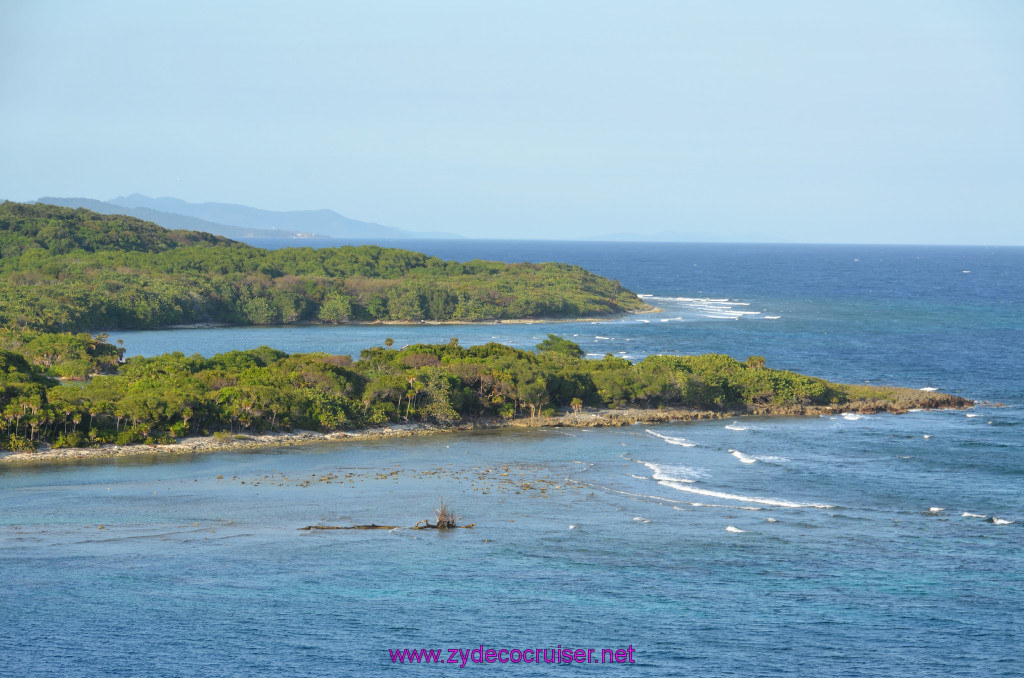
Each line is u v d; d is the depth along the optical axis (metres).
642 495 79.88
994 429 108.75
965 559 63.22
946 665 47.34
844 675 46.19
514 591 56.97
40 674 44.69
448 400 109.94
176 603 53.94
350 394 110.19
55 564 59.88
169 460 90.62
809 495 80.38
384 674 45.47
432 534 68.06
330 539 66.62
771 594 56.72
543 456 94.88
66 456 90.44
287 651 48.00
